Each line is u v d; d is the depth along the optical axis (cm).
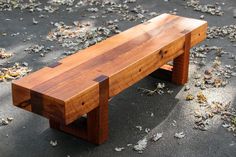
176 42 332
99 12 561
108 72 272
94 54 299
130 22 525
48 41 465
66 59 292
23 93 253
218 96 347
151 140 291
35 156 275
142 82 370
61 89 248
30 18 538
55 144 286
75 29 500
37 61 414
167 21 370
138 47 312
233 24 516
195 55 422
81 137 291
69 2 600
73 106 242
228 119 314
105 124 283
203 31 371
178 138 293
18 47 448
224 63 407
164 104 336
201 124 309
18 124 310
